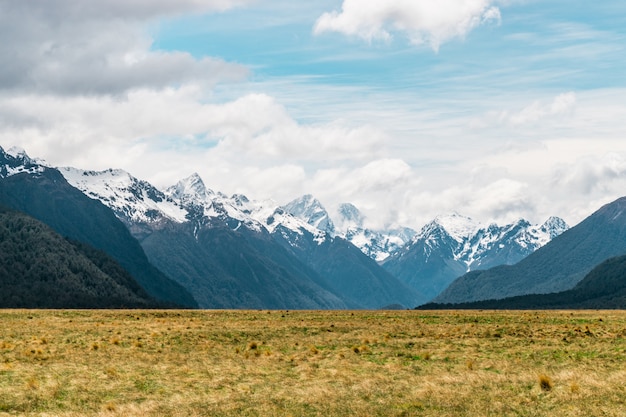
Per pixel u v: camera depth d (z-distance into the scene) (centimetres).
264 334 7788
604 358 5722
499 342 6900
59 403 4297
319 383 4884
